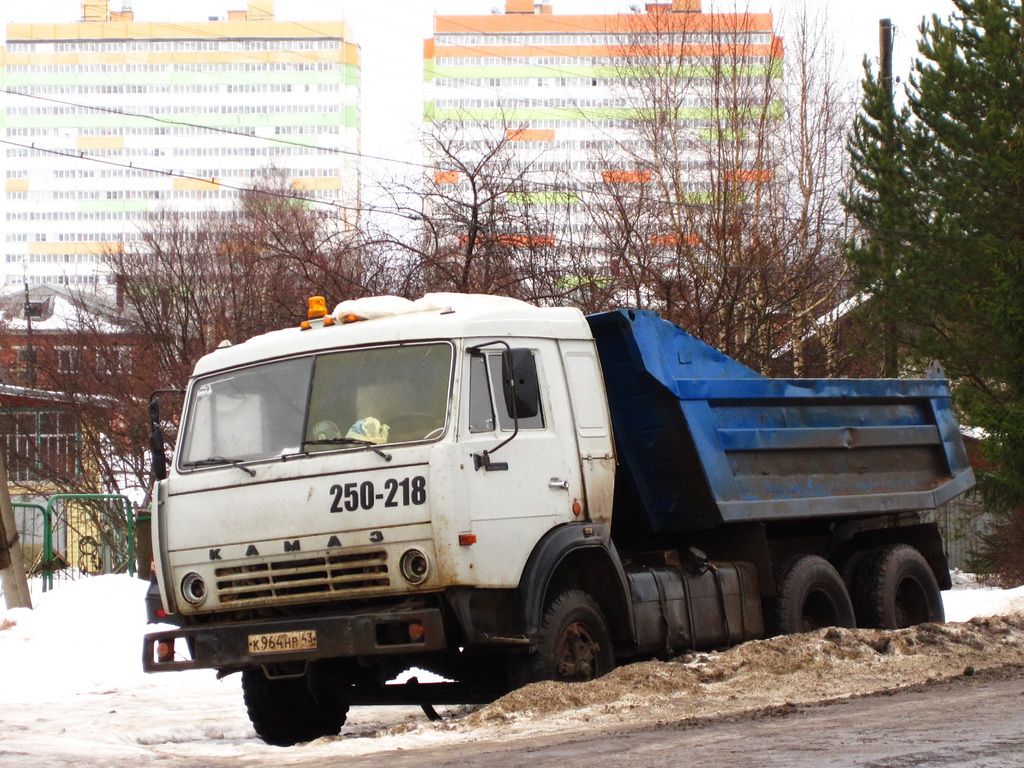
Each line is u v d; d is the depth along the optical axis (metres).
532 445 16.61
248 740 17.77
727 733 13.24
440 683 17.52
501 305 17.33
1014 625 21.45
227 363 17.44
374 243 42.38
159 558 16.94
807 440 22.14
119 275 65.25
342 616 15.38
